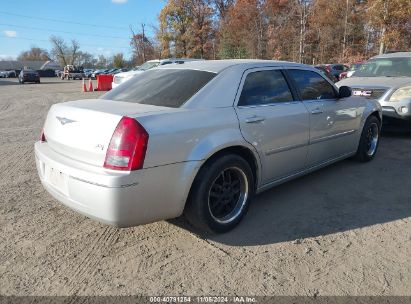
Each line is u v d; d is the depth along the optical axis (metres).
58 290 2.69
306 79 4.51
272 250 3.21
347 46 39.34
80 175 2.90
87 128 3.01
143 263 3.03
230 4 57.31
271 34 41.09
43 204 4.20
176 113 3.12
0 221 3.76
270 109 3.82
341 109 4.86
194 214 3.26
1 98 18.58
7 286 2.73
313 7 40.97
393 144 6.96
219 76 3.61
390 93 7.14
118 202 2.78
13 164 5.83
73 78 51.22
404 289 2.67
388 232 3.51
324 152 4.71
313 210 4.01
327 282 2.76
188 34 54.47
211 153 3.21
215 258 3.09
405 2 25.22
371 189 4.61
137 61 68.12
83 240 3.40
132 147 2.80
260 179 3.83
